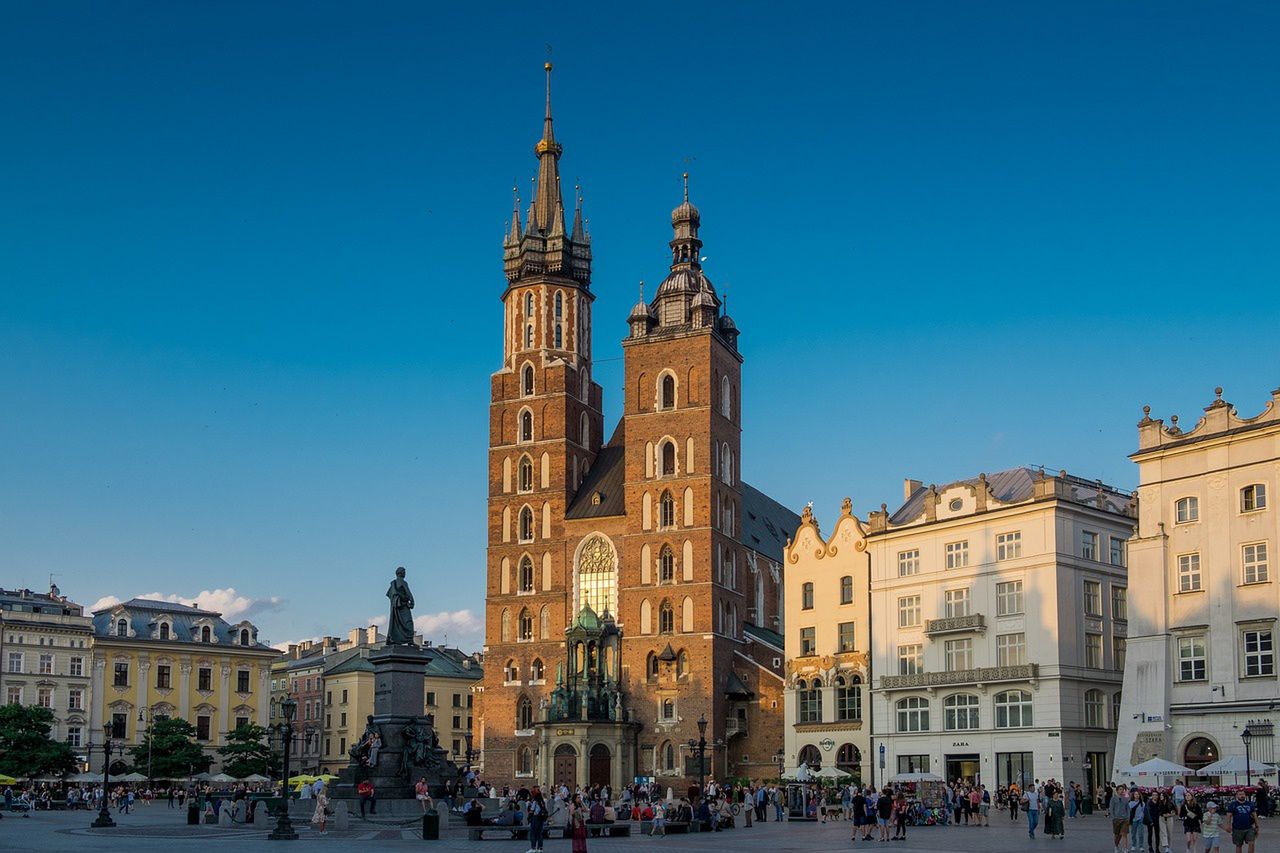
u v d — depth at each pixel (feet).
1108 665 338.34
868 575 381.40
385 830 226.38
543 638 476.54
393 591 269.44
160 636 598.34
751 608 504.84
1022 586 337.72
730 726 457.68
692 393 473.67
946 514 360.48
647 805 312.09
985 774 339.77
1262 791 248.73
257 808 260.42
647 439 476.13
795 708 395.75
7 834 233.76
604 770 439.63
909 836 230.07
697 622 454.81
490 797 288.71
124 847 191.52
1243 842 157.99
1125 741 290.76
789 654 399.44
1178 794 206.90
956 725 349.20
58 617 569.23
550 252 507.30
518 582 485.15
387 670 264.52
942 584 358.23
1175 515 290.97
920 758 357.41
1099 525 344.08
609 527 476.54
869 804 220.02
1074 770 323.78
